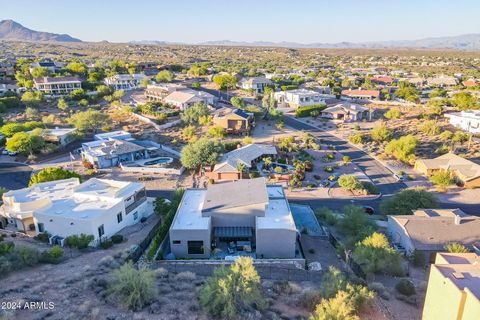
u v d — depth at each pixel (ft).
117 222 169.37
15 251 121.90
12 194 179.52
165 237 162.20
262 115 423.64
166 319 90.12
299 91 497.05
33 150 301.84
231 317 92.38
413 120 405.59
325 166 282.36
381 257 137.28
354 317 94.32
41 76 551.18
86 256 135.74
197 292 106.63
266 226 156.04
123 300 95.09
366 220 178.81
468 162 259.19
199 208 175.83
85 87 518.78
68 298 96.12
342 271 135.85
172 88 493.36
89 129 364.79
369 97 521.24
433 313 93.76
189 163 264.11
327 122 410.31
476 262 102.99
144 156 298.35
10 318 82.53
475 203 221.46
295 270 133.49
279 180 253.44
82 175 258.57
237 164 259.60
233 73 650.43
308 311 103.24
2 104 402.93
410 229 158.61
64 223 155.43
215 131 341.41
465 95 476.13
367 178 262.47
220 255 156.87
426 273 140.77
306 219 191.21
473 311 78.95
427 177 262.67
